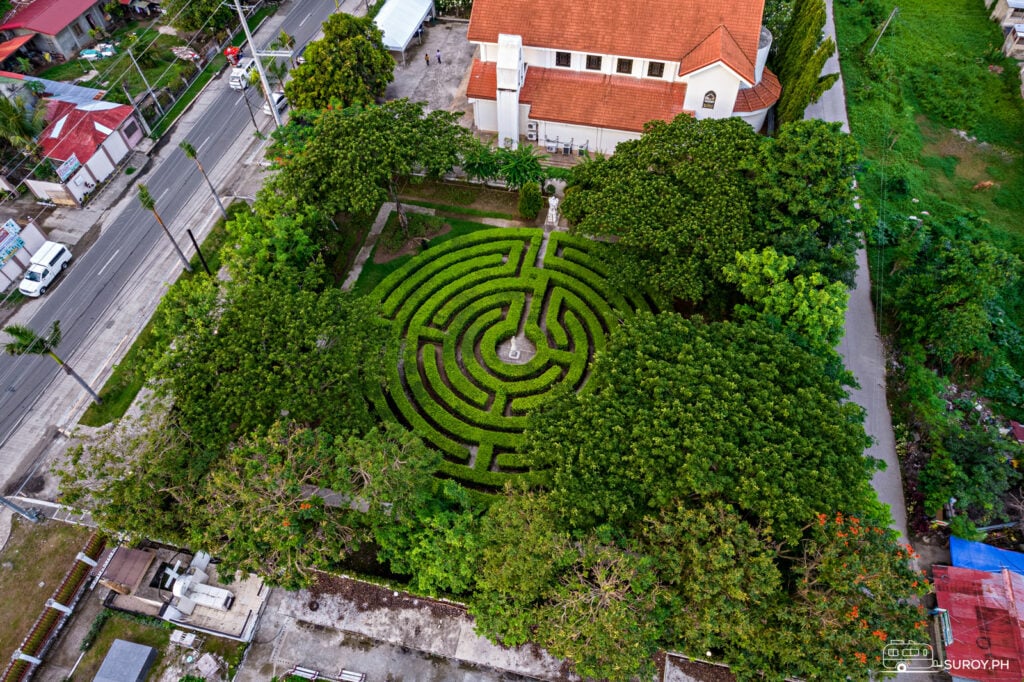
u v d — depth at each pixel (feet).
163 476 113.09
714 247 137.80
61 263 175.11
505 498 112.98
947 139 209.97
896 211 184.96
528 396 146.51
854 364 153.58
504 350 156.76
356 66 199.11
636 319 126.72
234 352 120.37
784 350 118.32
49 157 190.19
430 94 230.07
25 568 127.95
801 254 137.39
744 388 112.57
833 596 93.86
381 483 106.63
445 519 113.19
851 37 246.88
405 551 114.93
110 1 254.27
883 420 144.15
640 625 97.25
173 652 117.60
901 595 94.48
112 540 122.11
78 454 113.80
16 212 190.90
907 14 254.88
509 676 116.16
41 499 136.56
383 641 119.55
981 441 126.82
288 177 152.97
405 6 243.60
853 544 96.78
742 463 102.12
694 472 99.81
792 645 94.63
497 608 103.19
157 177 202.18
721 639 103.14
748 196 143.95
